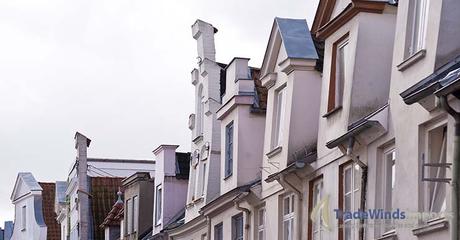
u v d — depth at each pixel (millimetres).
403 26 24734
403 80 24500
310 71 32000
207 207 38906
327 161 28781
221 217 38188
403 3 24859
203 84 41625
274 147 33438
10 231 79938
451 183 21297
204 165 41219
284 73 32750
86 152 56562
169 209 46281
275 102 33594
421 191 23422
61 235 66188
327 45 29000
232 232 37000
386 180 25547
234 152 36781
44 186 72125
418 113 23609
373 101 27047
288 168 30391
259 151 36562
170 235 44969
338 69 28547
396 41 25000
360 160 26391
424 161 23406
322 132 29234
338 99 28344
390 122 25125
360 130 25688
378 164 25688
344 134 26500
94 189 61000
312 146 31625
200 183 41375
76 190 58812
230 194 36094
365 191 26078
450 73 21344
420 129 23594
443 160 23031
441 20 23031
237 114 36719
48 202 71188
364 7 27156
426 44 23484
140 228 50719
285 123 32094
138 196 51000
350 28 27625
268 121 33875
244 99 36688
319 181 29828
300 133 31797
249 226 35281
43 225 67688
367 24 27219
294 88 31859
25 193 69625
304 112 31875
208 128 40656
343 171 27984
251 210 35156
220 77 41125
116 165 66625
